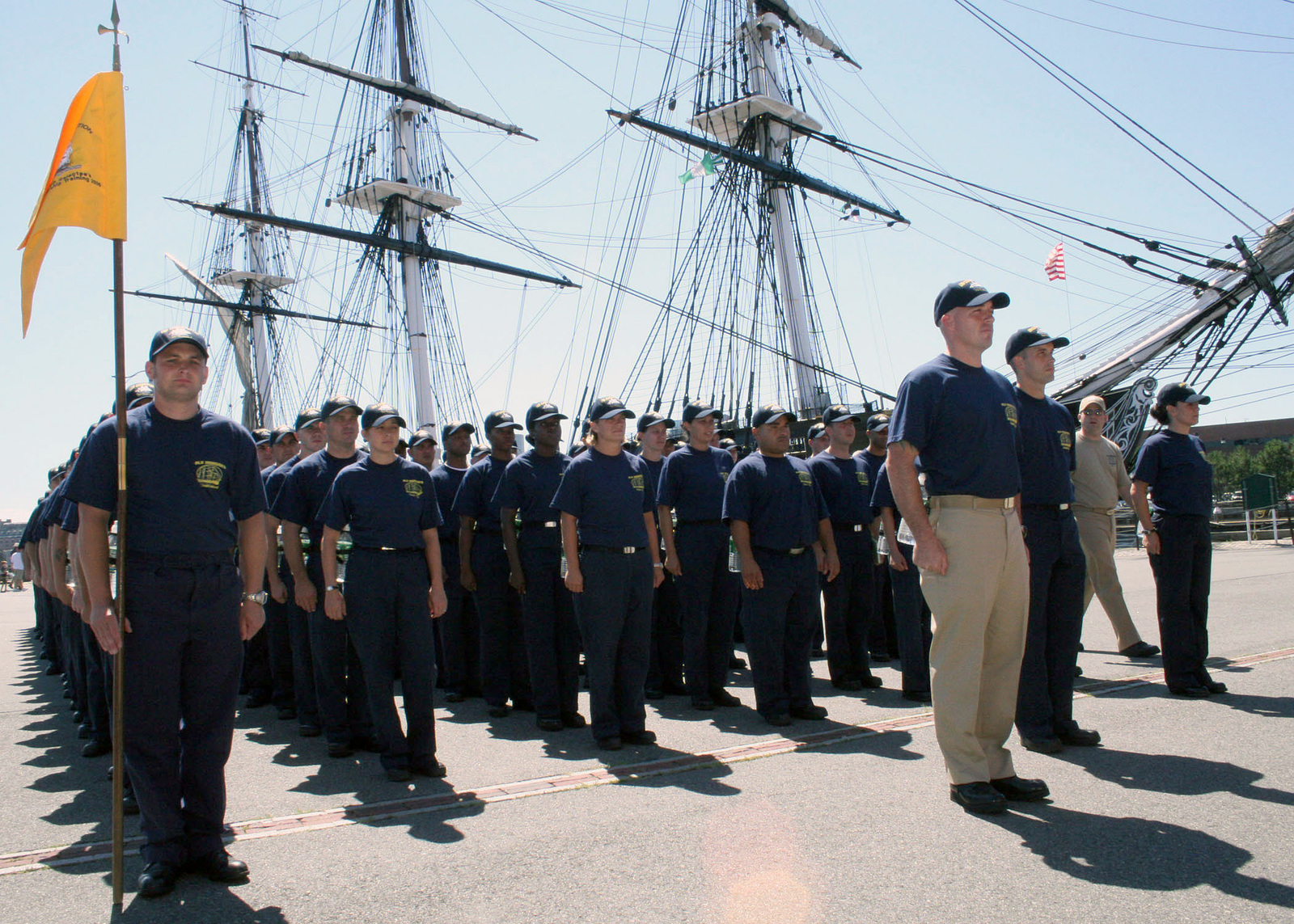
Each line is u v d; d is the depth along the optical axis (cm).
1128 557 1892
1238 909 264
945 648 378
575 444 882
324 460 564
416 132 2888
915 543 384
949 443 384
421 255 2828
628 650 526
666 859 321
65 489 329
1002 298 385
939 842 327
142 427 339
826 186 2388
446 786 440
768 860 316
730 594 634
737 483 565
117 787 305
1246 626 796
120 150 326
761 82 2339
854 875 299
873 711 586
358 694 542
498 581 646
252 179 3634
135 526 332
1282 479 6128
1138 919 259
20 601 2558
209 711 341
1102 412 724
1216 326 1677
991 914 266
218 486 347
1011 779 380
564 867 317
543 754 504
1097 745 453
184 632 335
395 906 291
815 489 615
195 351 343
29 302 320
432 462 793
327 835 366
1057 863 304
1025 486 460
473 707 679
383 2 2895
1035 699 453
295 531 539
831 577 617
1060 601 462
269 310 3569
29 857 356
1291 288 1583
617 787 423
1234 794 365
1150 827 333
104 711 544
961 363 395
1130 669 661
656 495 694
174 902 304
